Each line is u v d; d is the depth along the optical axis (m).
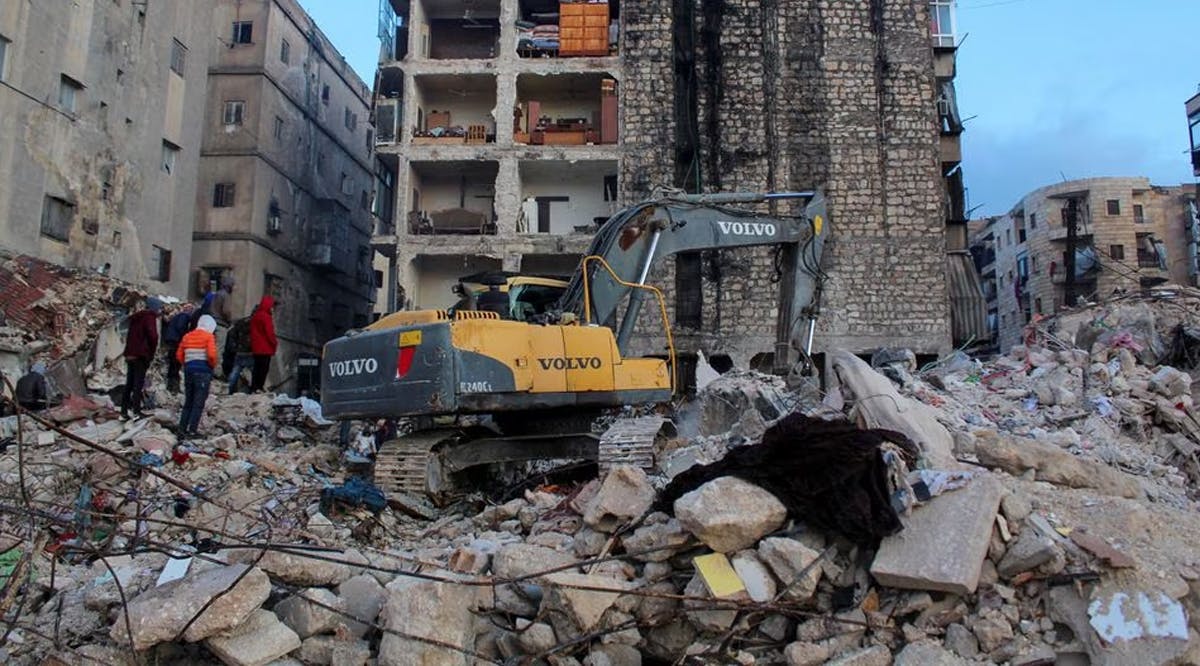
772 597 5.29
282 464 10.50
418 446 8.86
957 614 5.19
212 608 4.80
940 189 27.31
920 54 28.14
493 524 7.78
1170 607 4.84
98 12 24.47
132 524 7.45
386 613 5.18
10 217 21.25
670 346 10.48
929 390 11.08
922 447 6.86
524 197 29.61
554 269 28.84
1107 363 12.07
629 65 28.33
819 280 12.69
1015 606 5.16
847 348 26.47
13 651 5.18
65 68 23.12
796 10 28.45
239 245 31.81
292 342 34.78
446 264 28.52
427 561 6.07
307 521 7.76
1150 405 10.63
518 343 8.81
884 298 26.77
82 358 21.12
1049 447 7.20
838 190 27.42
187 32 28.98
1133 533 5.53
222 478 9.34
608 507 6.04
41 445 10.56
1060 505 5.93
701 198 11.77
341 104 40.75
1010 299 58.12
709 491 5.50
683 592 5.54
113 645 5.05
